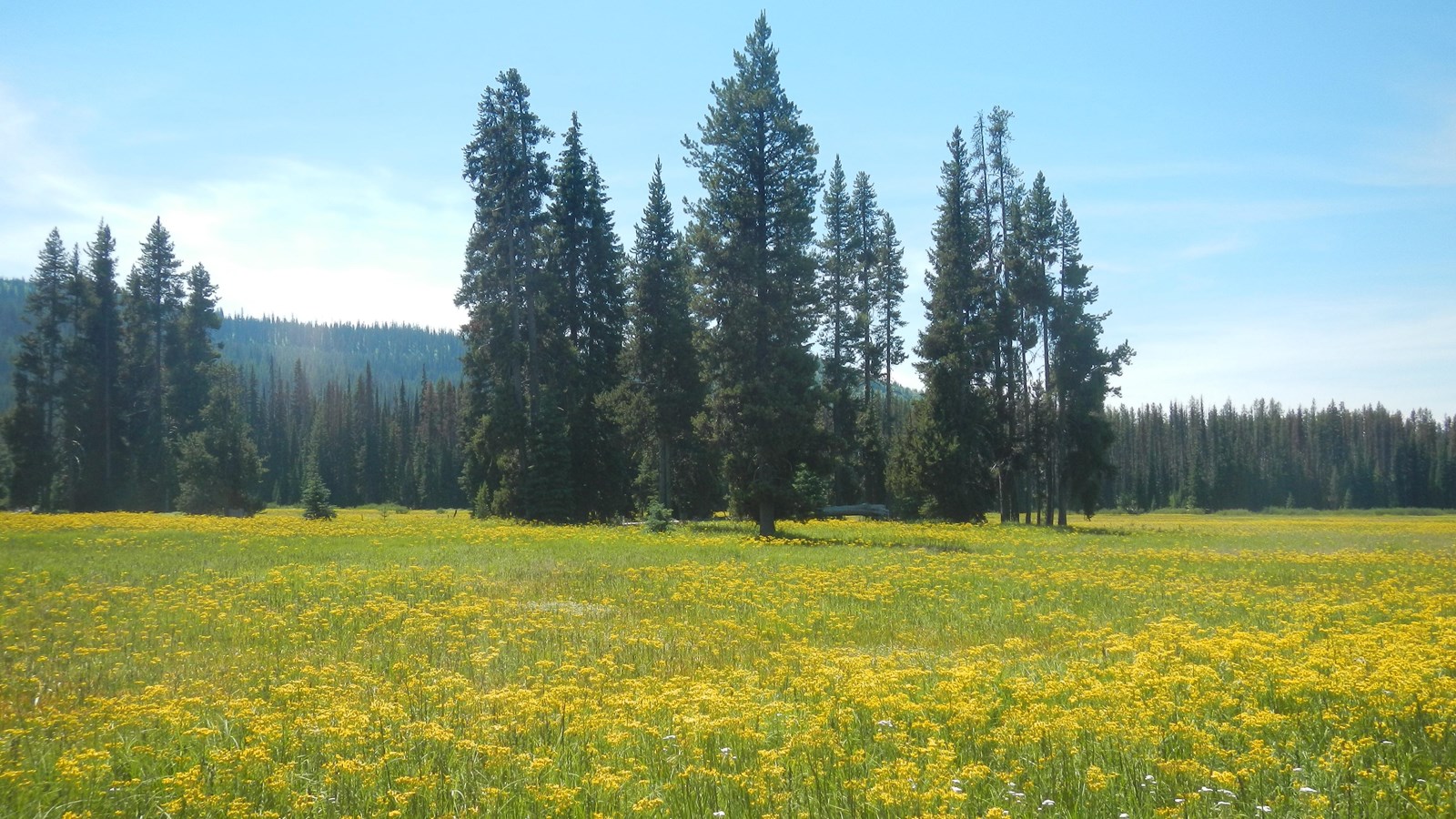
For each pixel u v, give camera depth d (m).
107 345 62.81
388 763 7.43
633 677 10.86
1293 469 128.62
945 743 7.59
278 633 13.54
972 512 50.50
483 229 47.91
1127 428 134.00
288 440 114.44
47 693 10.02
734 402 37.56
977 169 56.44
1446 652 10.44
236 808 6.54
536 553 24.77
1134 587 18.95
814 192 40.84
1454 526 57.88
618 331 51.94
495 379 47.97
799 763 7.34
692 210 40.03
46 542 27.38
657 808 6.54
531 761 7.15
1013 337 54.09
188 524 36.53
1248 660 10.07
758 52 40.56
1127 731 7.59
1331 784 6.64
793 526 42.16
